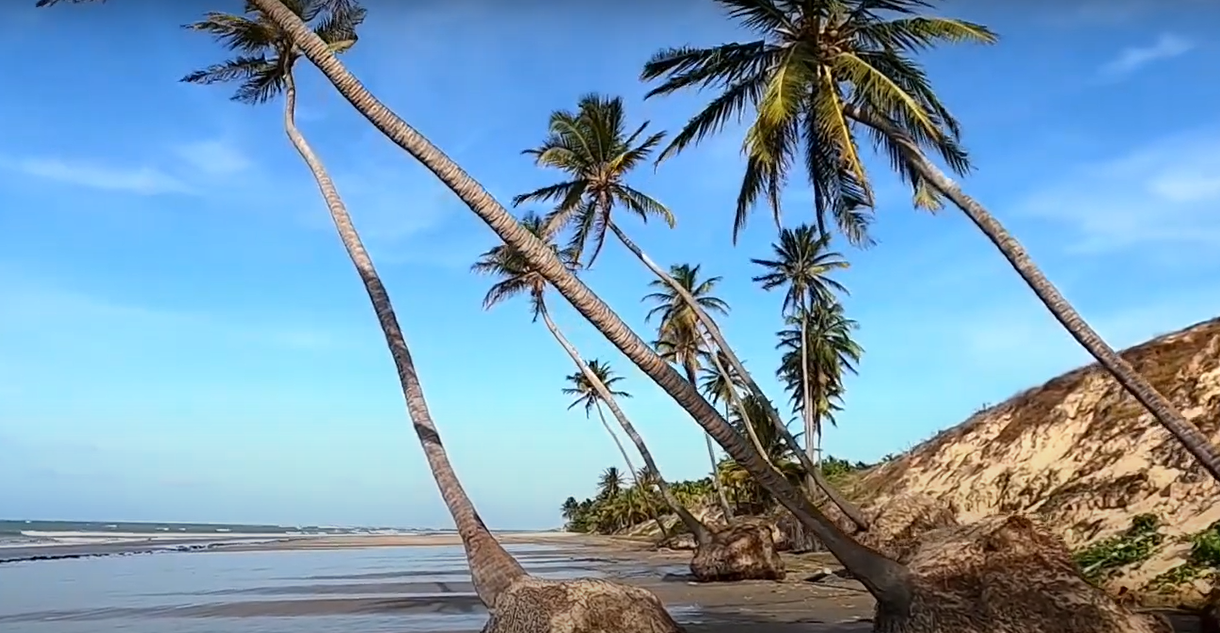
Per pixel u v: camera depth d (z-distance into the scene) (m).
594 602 13.52
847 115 19.67
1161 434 28.73
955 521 27.17
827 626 19.09
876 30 19.70
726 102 21.48
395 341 17.97
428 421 17.11
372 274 18.72
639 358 12.87
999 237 17.50
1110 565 22.36
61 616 25.12
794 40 20.16
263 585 36.31
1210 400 28.34
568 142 32.16
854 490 53.53
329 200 19.52
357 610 25.38
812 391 55.44
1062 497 30.09
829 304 53.47
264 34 20.23
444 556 67.88
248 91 21.42
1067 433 34.84
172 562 58.03
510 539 122.88
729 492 71.75
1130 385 16.12
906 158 19.19
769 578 32.34
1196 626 15.47
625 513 120.94
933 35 19.47
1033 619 11.80
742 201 22.89
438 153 12.34
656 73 21.73
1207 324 32.84
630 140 32.31
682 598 25.70
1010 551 12.49
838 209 22.58
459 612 24.48
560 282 12.60
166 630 21.67
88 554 71.00
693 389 13.10
